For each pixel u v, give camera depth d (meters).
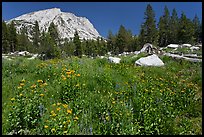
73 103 6.59
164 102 7.37
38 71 9.39
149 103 6.89
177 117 6.71
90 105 6.61
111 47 94.69
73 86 7.42
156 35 75.19
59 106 6.37
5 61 10.82
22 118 5.49
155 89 8.47
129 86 8.33
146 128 5.54
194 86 9.36
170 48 35.25
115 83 8.83
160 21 82.31
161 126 5.71
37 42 91.44
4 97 6.76
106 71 10.01
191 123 6.31
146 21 75.38
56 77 8.59
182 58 14.61
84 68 10.00
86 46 90.75
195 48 28.55
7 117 5.63
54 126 5.11
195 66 12.68
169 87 9.31
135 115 6.28
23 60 12.10
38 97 6.47
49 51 57.09
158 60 13.63
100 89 8.05
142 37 78.00
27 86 7.67
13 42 83.62
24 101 5.86
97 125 5.71
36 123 5.51
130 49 89.75
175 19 81.38
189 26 74.00
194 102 7.62
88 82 8.26
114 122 5.55
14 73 9.37
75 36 85.31
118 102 6.73
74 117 5.90
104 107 6.39
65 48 81.44
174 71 12.16
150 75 11.03
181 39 75.00
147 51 21.30
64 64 10.79
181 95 8.02
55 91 7.35
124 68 11.89
